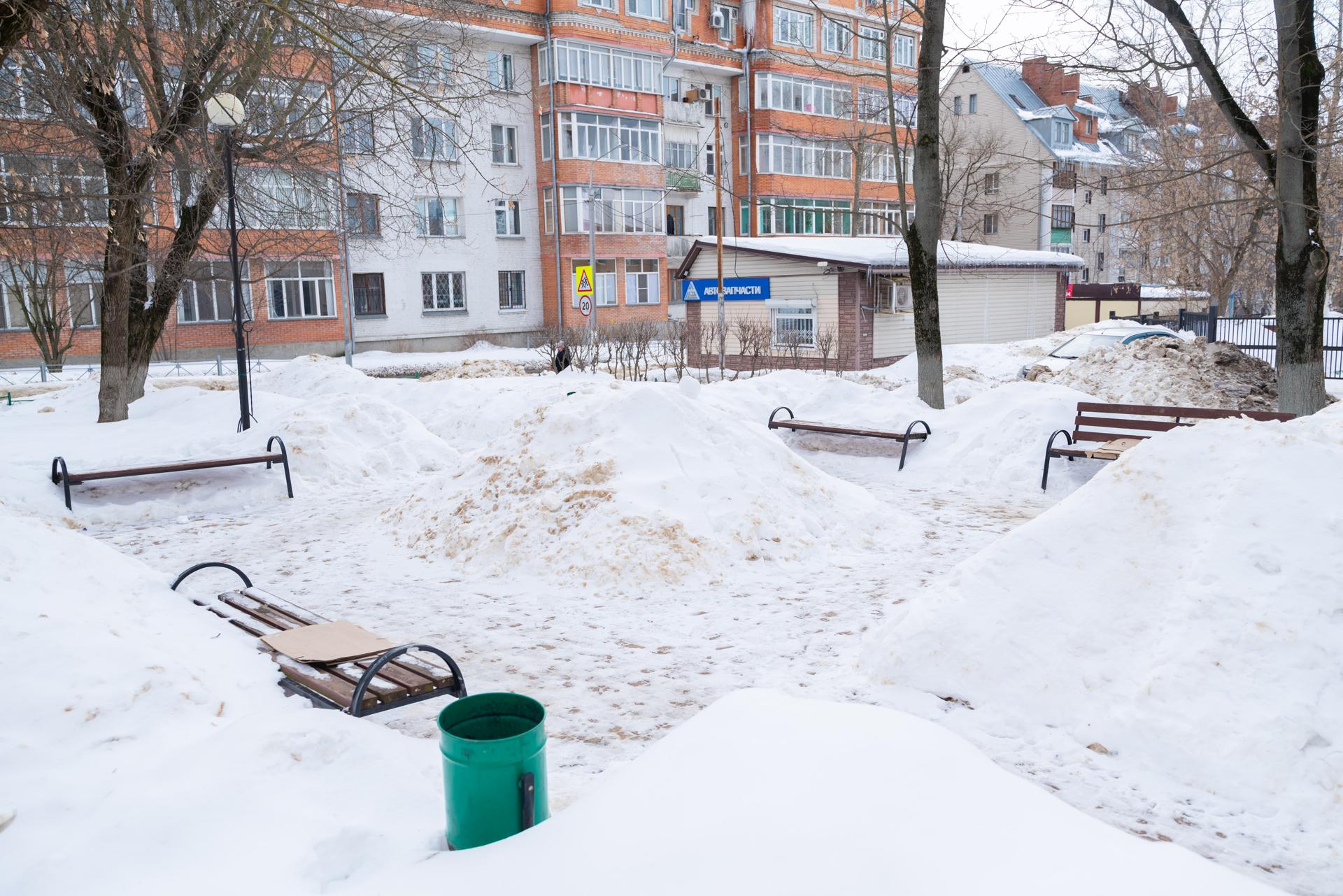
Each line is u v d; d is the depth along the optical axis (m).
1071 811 2.85
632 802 2.94
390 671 4.18
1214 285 29.12
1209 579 4.44
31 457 11.70
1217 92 12.27
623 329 28.38
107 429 14.09
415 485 11.67
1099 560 4.83
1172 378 16.41
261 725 3.53
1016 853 2.59
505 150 39.53
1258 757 3.81
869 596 6.65
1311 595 4.24
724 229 47.34
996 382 20.39
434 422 15.41
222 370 30.30
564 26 38.22
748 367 26.94
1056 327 32.59
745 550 7.38
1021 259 29.88
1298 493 4.62
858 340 25.48
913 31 41.69
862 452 12.88
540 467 8.16
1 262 22.53
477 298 39.56
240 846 2.87
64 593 4.51
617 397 8.50
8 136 13.16
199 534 9.13
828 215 48.00
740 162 46.50
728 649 5.70
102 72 12.80
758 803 2.84
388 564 7.84
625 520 7.32
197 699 3.85
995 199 49.00
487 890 2.64
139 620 4.64
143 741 3.49
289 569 7.80
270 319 34.41
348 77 14.13
